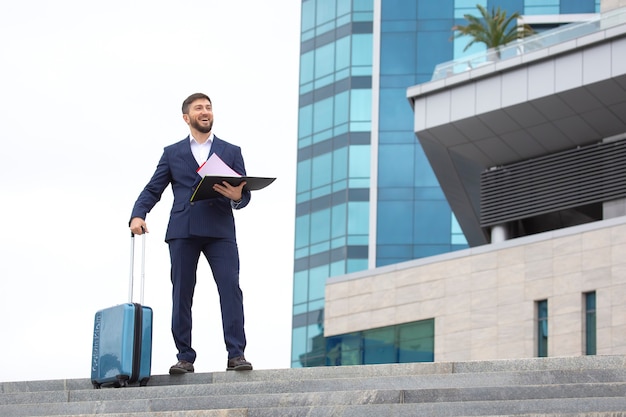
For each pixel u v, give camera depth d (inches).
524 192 1589.6
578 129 1529.3
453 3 2397.9
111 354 507.2
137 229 519.5
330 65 2440.9
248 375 500.7
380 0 2423.7
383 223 2316.7
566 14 2233.0
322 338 2271.2
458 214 1766.7
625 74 1441.9
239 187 505.0
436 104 1585.9
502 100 1526.8
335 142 2390.5
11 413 462.3
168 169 527.8
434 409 418.3
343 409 425.1
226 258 518.3
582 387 428.1
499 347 1465.3
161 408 457.4
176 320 517.7
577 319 1406.3
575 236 1430.9
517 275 1470.2
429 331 1541.6
